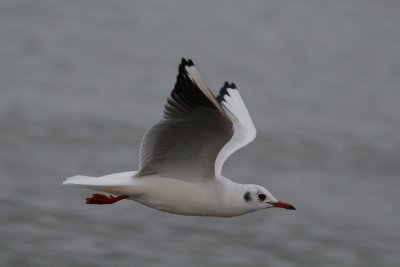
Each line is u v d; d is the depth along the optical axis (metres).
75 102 23.45
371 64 32.53
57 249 14.08
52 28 34.06
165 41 34.12
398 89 29.06
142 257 13.89
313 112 24.78
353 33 37.62
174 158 7.48
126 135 20.50
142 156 7.47
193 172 7.55
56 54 29.84
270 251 14.64
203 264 13.87
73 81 26.11
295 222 16.17
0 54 28.97
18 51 29.70
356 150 21.00
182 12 39.97
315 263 14.28
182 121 7.11
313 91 27.67
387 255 14.82
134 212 15.91
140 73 28.34
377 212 16.95
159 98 25.11
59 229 14.93
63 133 20.28
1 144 19.16
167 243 14.64
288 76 29.64
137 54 31.28
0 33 32.31
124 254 14.08
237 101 8.88
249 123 8.61
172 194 7.56
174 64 30.33
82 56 29.94
